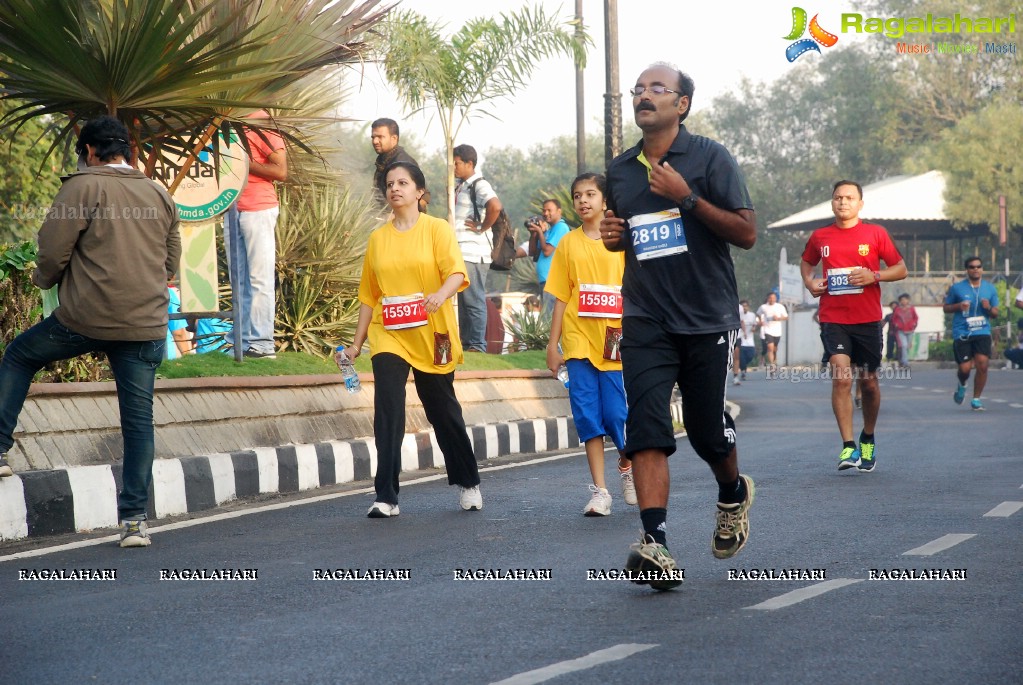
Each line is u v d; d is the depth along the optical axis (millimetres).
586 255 11625
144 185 10078
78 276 9891
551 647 6328
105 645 6523
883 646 6273
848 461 14305
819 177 104062
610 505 11531
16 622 7121
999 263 83250
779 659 6027
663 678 5703
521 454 18000
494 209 20922
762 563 8695
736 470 8266
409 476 14984
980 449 16844
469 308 21125
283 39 12680
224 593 7898
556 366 11930
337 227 18297
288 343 17609
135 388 10008
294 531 10531
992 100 83562
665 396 7742
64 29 11391
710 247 7809
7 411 10008
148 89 11992
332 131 18875
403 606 7426
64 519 10555
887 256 14711
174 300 18828
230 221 15359
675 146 7848
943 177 73062
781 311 50844
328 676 5832
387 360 11617
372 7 13148
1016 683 5605
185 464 12000
